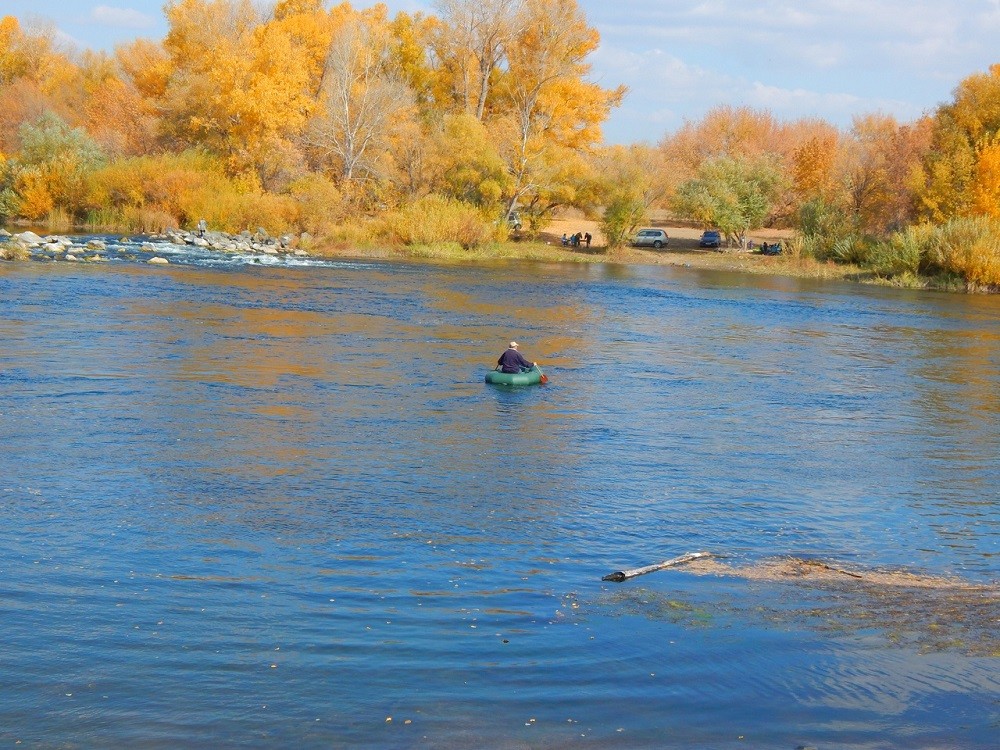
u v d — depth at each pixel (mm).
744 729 8023
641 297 49531
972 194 70062
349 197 73188
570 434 20266
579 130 82188
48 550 12094
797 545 13648
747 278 65438
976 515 15609
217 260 54688
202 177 70812
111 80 95375
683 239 94438
